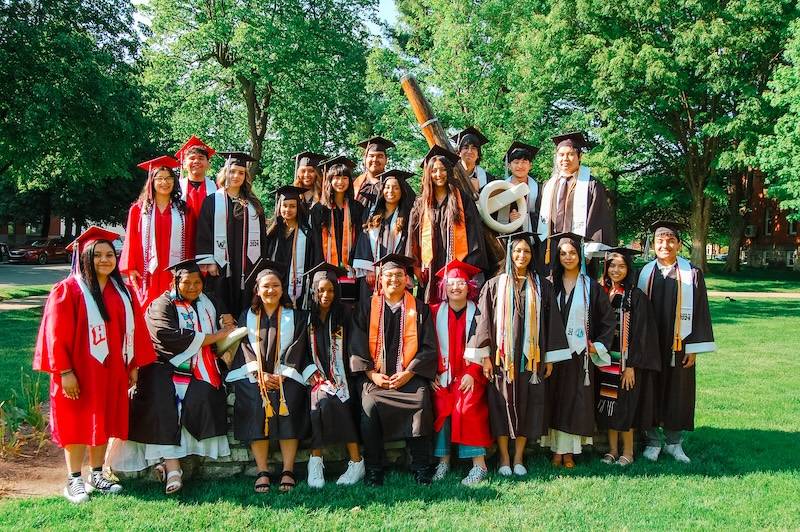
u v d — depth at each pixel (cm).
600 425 534
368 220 591
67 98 1556
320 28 2377
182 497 448
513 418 497
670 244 555
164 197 566
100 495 448
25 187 2575
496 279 520
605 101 2142
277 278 495
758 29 1983
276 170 2470
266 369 486
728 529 405
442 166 557
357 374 507
